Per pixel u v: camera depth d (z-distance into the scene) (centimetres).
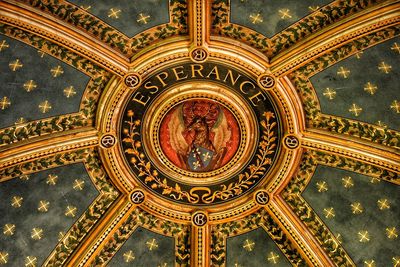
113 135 1656
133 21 1547
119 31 1558
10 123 1606
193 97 1662
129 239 1748
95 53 1555
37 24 1491
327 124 1648
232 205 1741
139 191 1712
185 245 1762
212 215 1745
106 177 1709
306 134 1653
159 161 1709
